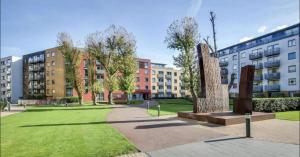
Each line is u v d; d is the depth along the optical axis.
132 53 48.25
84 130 12.31
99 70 71.94
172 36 40.09
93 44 46.88
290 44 52.44
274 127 13.21
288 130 12.23
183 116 17.98
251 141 9.66
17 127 14.30
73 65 49.19
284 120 16.12
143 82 86.88
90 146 8.72
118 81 49.25
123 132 11.68
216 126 13.80
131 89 49.75
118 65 47.97
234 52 68.75
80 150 8.20
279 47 54.94
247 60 64.19
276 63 54.97
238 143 9.34
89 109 30.58
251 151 8.23
